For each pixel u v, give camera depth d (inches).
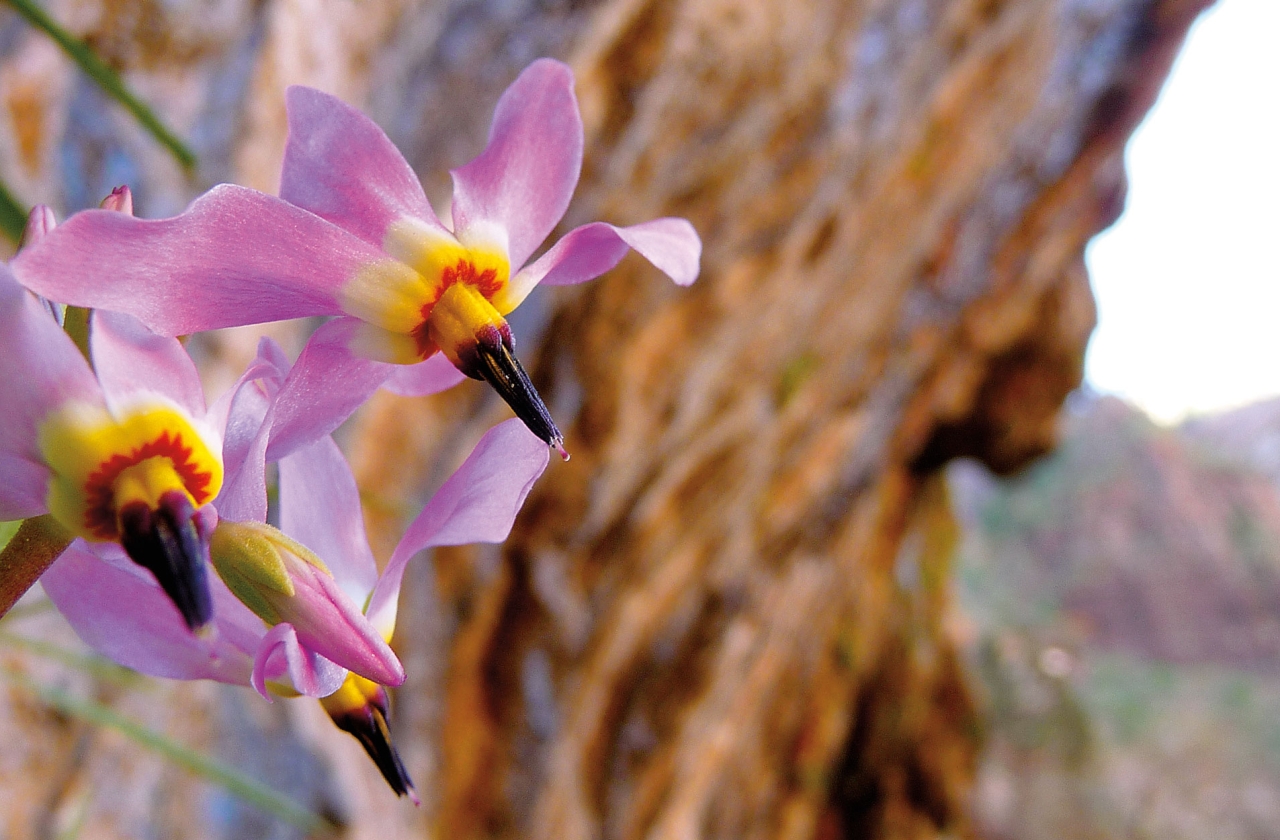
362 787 18.9
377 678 3.8
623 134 27.5
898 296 39.6
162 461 3.8
